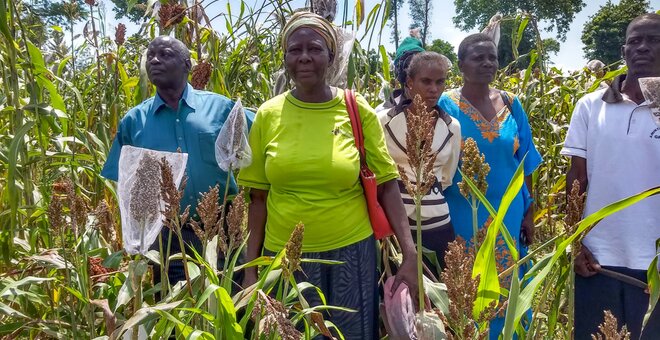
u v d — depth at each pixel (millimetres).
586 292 3189
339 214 2637
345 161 2604
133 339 2016
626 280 2961
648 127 2967
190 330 1958
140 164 1953
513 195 1853
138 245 1963
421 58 3055
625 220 3021
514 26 4680
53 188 3223
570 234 2057
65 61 4332
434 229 3062
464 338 1732
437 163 3068
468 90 3441
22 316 2623
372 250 2754
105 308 2086
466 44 3412
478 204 3299
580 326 3238
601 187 3080
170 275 3066
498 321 3088
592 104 3158
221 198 3074
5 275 2828
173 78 3041
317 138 2621
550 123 4953
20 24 3268
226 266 2131
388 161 2723
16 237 3301
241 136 2312
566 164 5316
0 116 3807
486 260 1938
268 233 2760
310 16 2641
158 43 3055
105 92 4203
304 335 2336
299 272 2695
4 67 3359
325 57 2602
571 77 5902
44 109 3230
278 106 2711
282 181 2639
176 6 3854
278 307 1848
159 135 3051
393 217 2725
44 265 2564
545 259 2270
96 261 2668
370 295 2713
